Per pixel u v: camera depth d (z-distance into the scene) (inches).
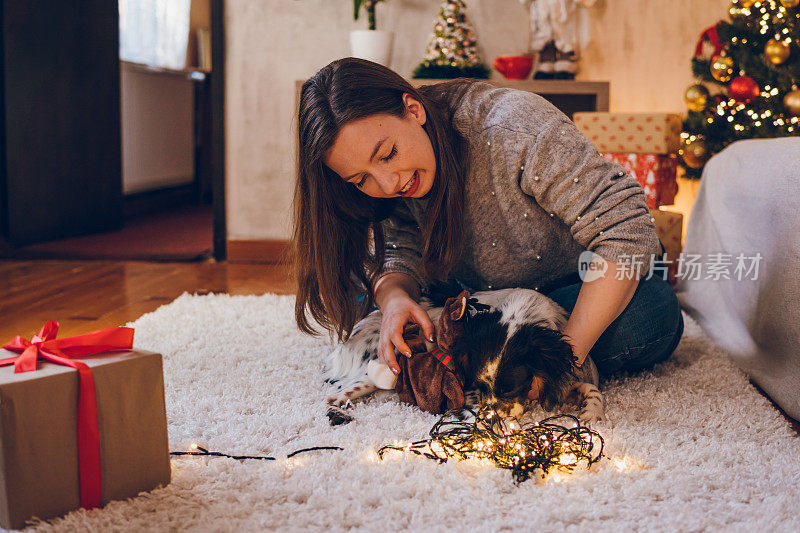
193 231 201.0
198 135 282.5
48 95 172.1
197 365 72.1
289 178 155.7
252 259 156.1
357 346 64.5
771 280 70.3
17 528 39.7
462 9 145.0
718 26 127.3
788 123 119.3
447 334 54.5
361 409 58.4
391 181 52.1
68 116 179.2
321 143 51.4
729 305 84.9
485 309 55.3
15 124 162.7
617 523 40.2
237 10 151.9
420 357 57.0
